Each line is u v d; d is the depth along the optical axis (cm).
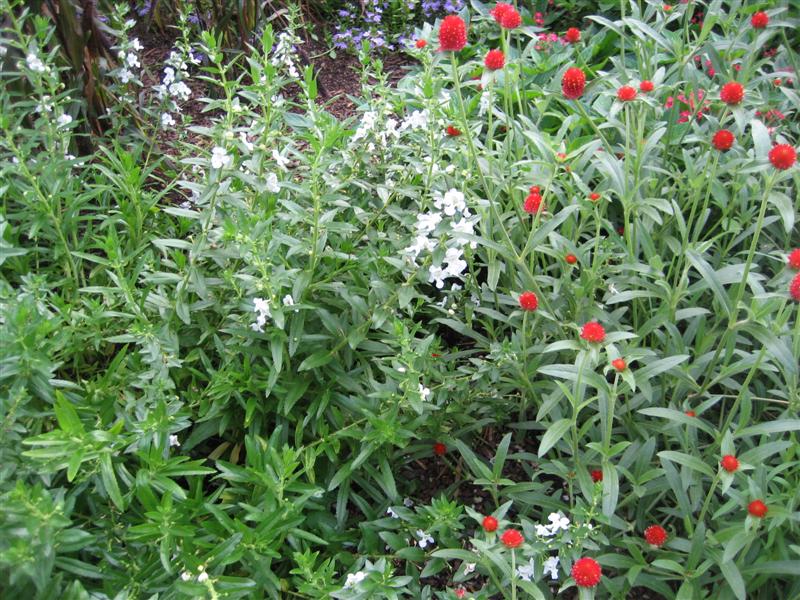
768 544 242
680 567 240
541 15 585
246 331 280
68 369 307
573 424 255
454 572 283
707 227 395
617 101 297
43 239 347
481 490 312
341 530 282
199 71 534
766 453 239
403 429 269
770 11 377
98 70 404
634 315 322
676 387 295
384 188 314
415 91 333
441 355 311
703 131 402
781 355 250
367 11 608
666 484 272
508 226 348
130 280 297
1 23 364
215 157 275
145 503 229
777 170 252
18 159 300
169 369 292
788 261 257
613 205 404
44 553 193
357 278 309
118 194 365
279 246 289
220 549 232
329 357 287
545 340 312
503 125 445
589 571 223
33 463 222
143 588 231
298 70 535
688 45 408
